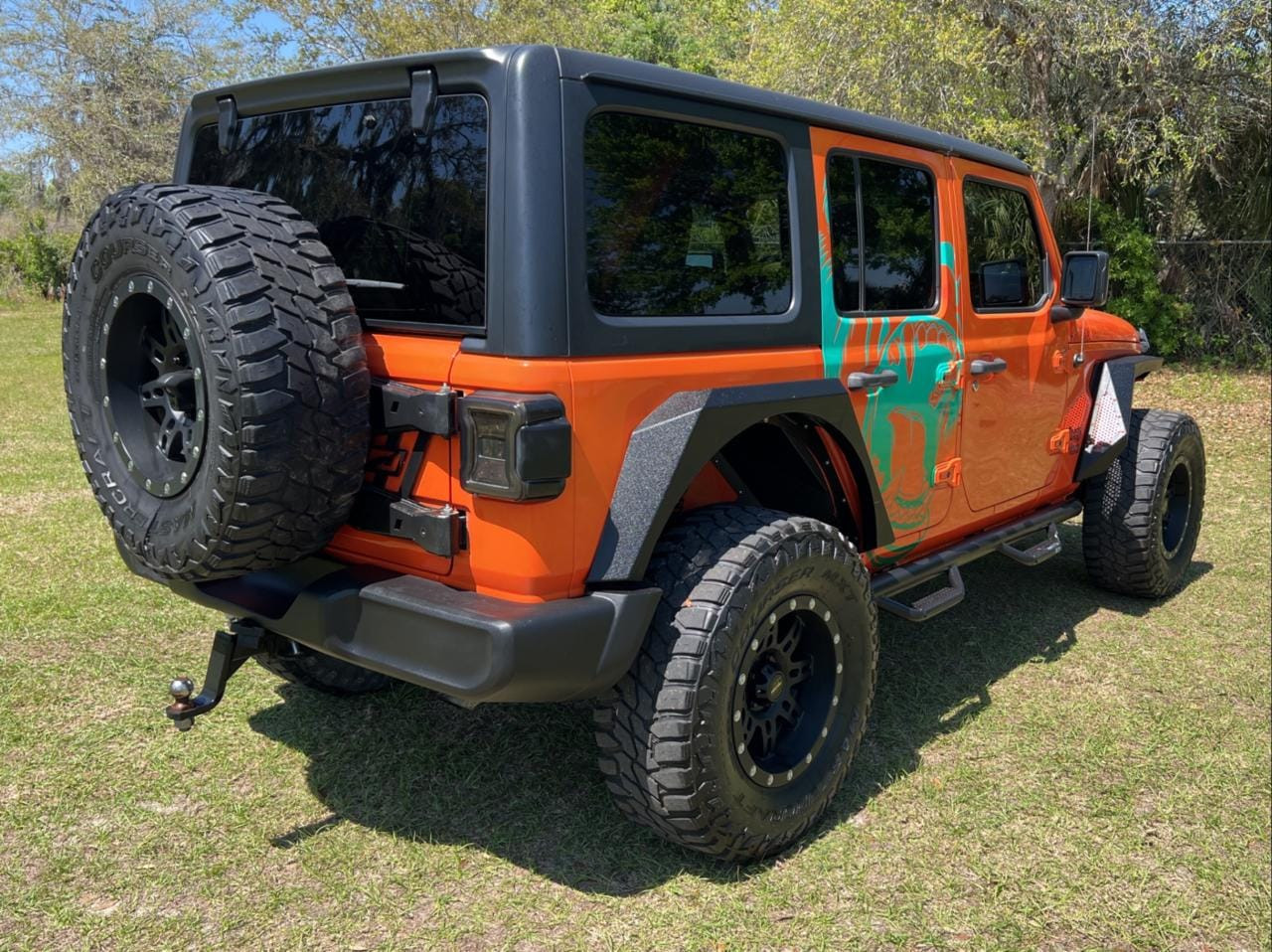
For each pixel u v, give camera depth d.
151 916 2.51
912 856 2.87
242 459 2.20
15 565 5.05
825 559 2.79
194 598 2.77
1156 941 2.55
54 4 20.92
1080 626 4.69
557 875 2.72
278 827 2.90
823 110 3.02
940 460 3.61
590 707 3.67
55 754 3.25
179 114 21.80
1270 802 3.20
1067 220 13.26
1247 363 13.70
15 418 9.30
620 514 2.44
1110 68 11.30
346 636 2.48
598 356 2.37
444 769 3.23
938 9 10.50
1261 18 11.04
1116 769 3.38
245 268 2.23
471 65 2.32
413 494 2.46
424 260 2.47
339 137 2.70
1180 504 5.18
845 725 2.99
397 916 2.54
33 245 26.02
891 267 3.35
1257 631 4.66
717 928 2.53
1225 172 13.00
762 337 2.82
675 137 2.59
